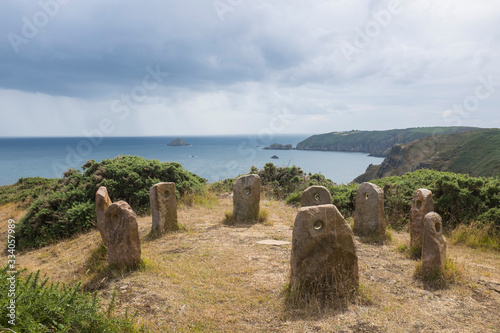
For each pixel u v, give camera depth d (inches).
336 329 150.8
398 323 156.6
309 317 162.1
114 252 225.9
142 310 168.9
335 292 179.3
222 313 168.7
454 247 297.1
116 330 141.7
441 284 199.9
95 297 149.5
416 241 263.1
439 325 155.9
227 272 221.5
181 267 230.4
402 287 199.3
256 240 298.0
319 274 182.1
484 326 155.8
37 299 130.4
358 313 165.3
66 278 244.8
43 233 415.2
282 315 164.7
